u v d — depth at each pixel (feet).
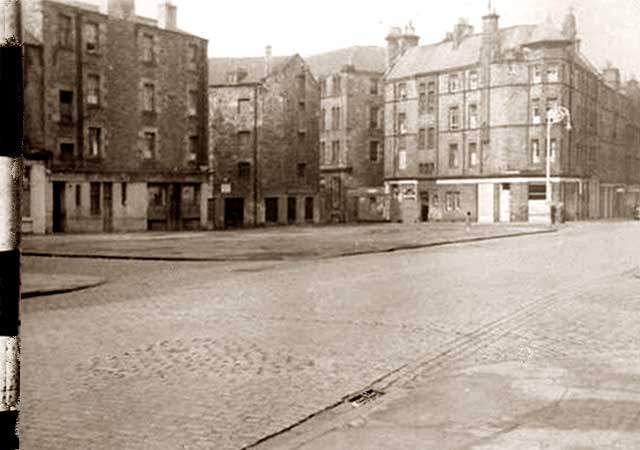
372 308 45.27
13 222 7.52
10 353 7.54
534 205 214.90
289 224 220.64
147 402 23.84
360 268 72.43
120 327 38.68
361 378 27.14
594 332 36.58
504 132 216.54
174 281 61.98
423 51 247.09
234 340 34.86
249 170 211.82
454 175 229.25
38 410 22.82
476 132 223.92
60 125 156.15
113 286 58.65
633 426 20.44
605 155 212.23
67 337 35.68
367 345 33.53
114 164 167.94
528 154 214.07
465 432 20.11
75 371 28.27
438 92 234.58
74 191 158.71
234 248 103.04
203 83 191.93
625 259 82.38
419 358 30.63
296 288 55.83
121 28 169.68
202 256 87.35
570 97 212.64
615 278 62.34
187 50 187.01
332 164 259.80
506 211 218.79
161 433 20.52
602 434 19.70
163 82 180.45
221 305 47.03
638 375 26.96
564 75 209.77
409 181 242.99
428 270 69.72
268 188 214.48
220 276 65.82
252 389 25.57
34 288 54.60
